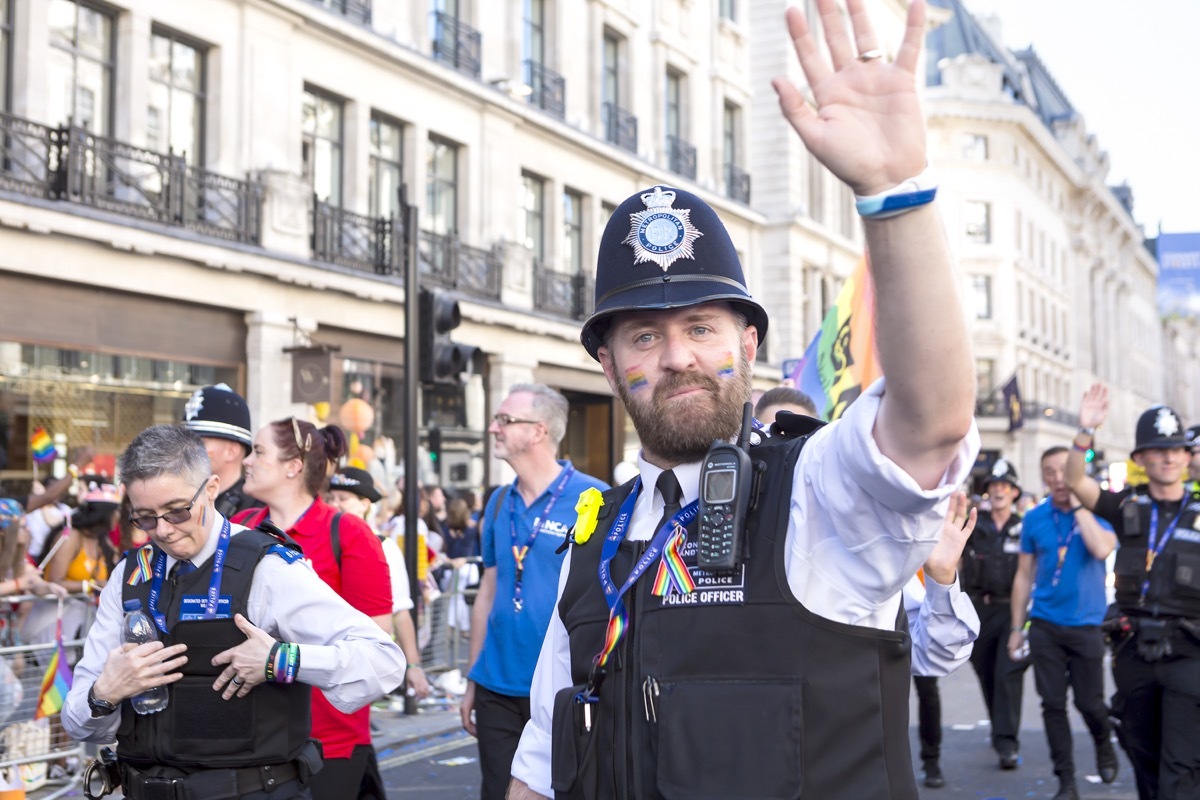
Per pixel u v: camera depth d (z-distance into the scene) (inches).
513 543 187.8
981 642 324.2
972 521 104.2
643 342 78.0
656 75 993.5
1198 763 200.4
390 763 316.2
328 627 120.6
